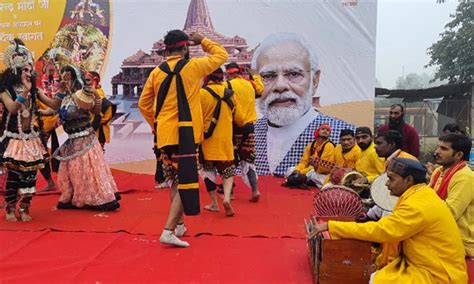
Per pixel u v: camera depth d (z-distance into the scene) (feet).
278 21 26.32
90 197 17.24
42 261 11.80
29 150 15.60
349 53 26.09
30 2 27.91
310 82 26.40
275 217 16.62
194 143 12.79
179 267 11.47
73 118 17.16
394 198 12.15
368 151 17.22
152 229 14.87
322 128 22.56
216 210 17.56
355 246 9.80
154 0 26.99
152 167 27.48
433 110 61.57
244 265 11.66
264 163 26.91
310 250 11.63
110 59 27.53
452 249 9.16
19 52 15.29
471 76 63.93
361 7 25.84
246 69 26.66
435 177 13.01
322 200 12.50
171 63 13.12
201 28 26.73
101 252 12.57
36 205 18.35
